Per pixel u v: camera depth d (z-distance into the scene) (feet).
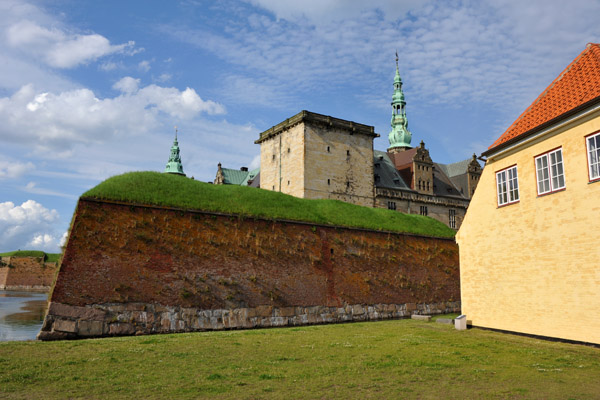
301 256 86.74
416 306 101.14
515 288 59.88
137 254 69.77
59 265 66.69
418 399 28.22
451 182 242.37
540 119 58.75
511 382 32.63
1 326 82.38
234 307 75.36
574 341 50.11
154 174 86.07
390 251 101.71
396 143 307.37
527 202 58.70
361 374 35.14
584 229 49.70
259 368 37.42
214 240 77.71
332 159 175.94
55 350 46.01
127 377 33.99
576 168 51.24
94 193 71.41
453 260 113.19
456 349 47.42
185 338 56.44
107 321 63.87
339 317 87.81
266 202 93.04
